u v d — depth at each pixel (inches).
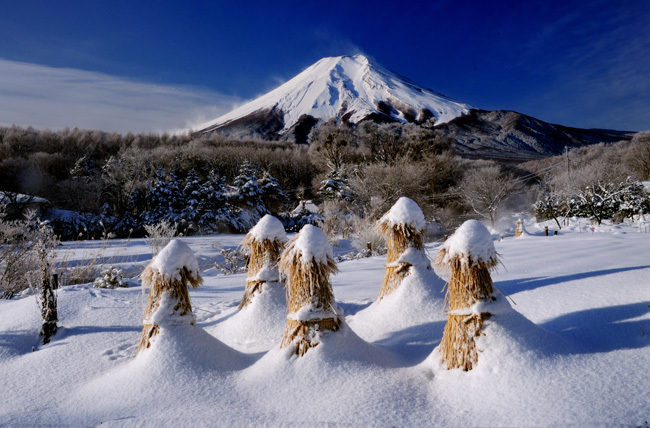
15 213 1369.3
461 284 146.3
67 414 143.9
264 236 234.2
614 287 211.3
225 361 171.9
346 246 1017.5
